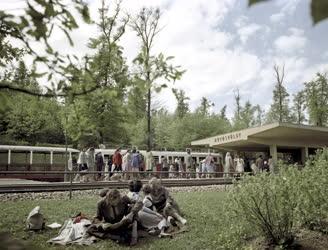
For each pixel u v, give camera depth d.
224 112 81.31
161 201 10.17
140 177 20.22
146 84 2.62
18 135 45.16
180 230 9.20
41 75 2.35
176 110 65.69
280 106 52.59
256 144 35.41
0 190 14.95
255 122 71.25
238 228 7.88
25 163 27.05
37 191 15.59
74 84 2.51
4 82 2.46
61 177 28.12
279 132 30.38
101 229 8.52
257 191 7.46
